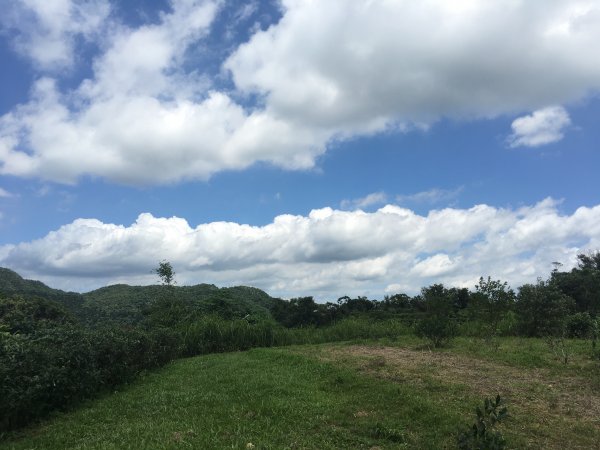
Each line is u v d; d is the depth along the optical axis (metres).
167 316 20.64
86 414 8.55
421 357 14.12
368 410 8.20
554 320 18.06
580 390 9.52
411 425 7.36
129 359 12.03
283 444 6.26
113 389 11.20
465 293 22.78
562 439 6.76
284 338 20.72
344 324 22.92
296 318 26.11
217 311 22.36
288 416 7.70
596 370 11.31
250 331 19.98
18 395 7.71
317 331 22.30
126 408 8.82
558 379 10.56
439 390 9.48
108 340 11.29
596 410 8.14
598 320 16.09
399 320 24.08
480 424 5.04
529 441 6.62
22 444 6.88
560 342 15.73
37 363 8.48
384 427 7.04
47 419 8.55
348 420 7.57
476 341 17.45
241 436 6.50
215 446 5.99
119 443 6.31
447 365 12.44
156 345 14.30
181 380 11.65
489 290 16.53
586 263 33.44
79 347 9.88
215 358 15.95
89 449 6.11
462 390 9.41
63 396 9.21
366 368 12.05
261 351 16.50
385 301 30.97
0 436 7.46
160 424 7.26
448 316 17.70
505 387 9.76
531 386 9.82
